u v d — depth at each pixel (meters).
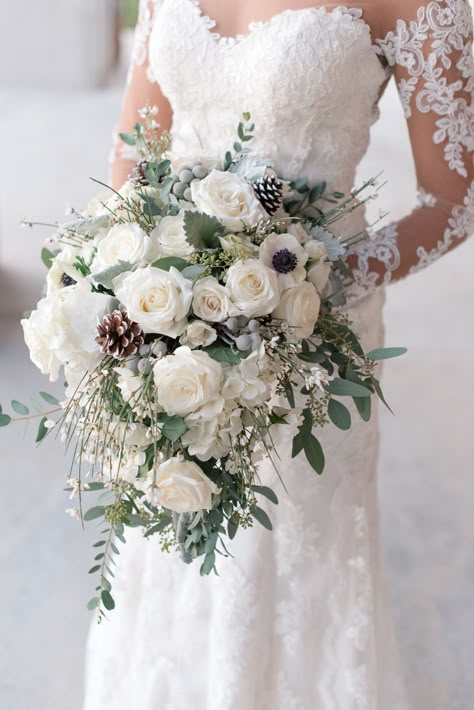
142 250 1.12
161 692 1.54
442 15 1.32
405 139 5.72
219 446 1.12
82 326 1.12
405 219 1.41
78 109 6.06
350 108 1.38
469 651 2.04
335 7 1.34
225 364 1.09
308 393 1.20
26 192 4.64
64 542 2.34
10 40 6.39
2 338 3.40
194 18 1.38
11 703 1.87
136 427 1.12
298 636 1.52
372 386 1.24
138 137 1.35
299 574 1.50
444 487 2.68
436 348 3.62
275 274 1.12
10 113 5.92
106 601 1.21
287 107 1.35
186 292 1.08
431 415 3.11
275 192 1.21
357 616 1.54
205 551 1.18
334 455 1.48
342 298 1.31
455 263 4.33
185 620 1.51
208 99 1.40
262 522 1.22
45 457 2.69
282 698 1.54
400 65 1.37
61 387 3.06
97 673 1.61
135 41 1.53
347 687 1.54
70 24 6.34
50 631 2.05
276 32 1.33
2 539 2.34
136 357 1.11
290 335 1.16
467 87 1.36
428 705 1.89
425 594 2.22
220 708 1.49
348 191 1.43
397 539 2.43
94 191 4.71
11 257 3.98
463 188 1.39
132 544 1.54
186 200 1.21
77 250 1.23
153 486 1.10
